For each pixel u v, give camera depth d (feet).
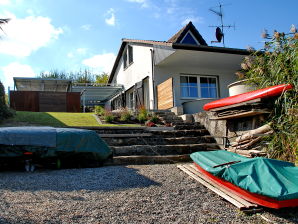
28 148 22.34
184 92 53.01
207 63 51.11
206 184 18.85
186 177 20.90
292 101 22.80
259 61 28.07
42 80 62.75
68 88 68.64
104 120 40.50
